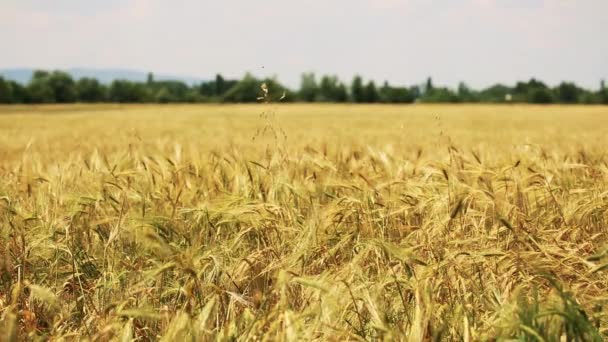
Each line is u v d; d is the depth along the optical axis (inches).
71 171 173.2
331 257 104.2
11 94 3629.4
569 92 3794.3
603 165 159.9
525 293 88.5
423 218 124.3
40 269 105.5
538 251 101.7
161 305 90.8
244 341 72.5
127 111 2043.6
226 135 573.9
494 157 197.5
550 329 71.6
